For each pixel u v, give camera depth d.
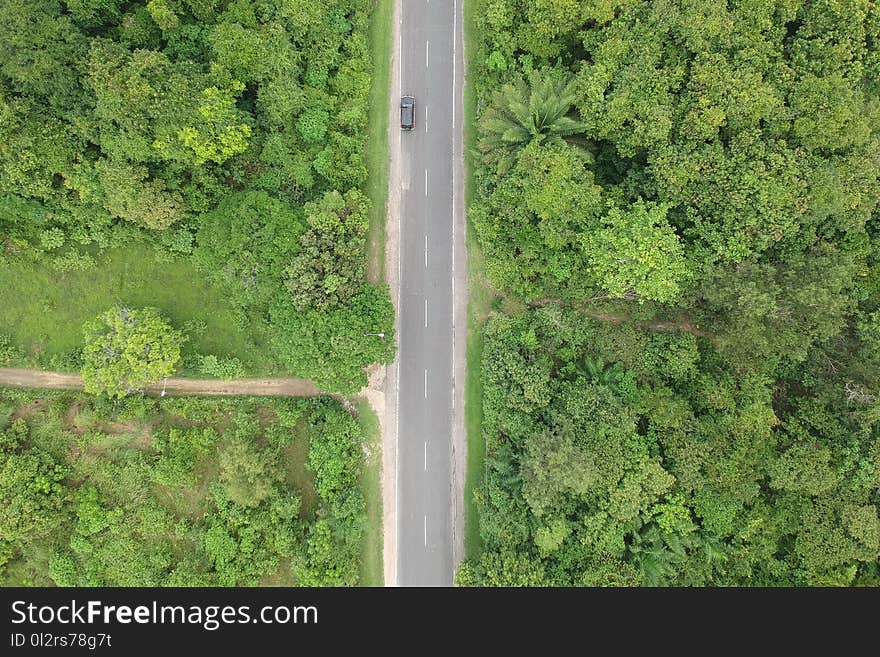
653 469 36.69
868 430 35.75
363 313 37.84
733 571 38.72
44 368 41.28
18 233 39.78
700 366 39.97
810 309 34.00
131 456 40.62
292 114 40.00
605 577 37.50
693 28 34.66
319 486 39.81
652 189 36.97
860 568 38.53
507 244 39.59
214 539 39.94
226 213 36.91
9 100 33.72
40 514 39.03
